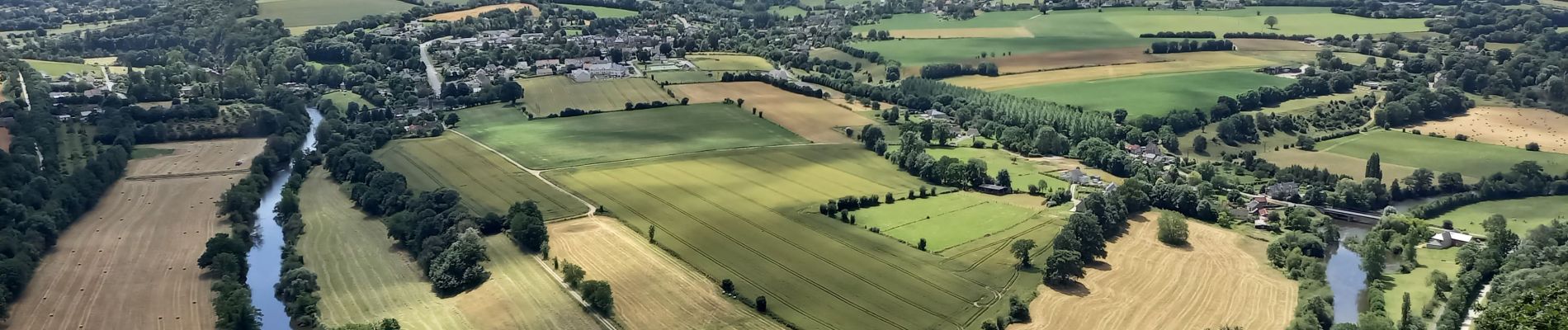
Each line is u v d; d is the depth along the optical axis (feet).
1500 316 638.94
